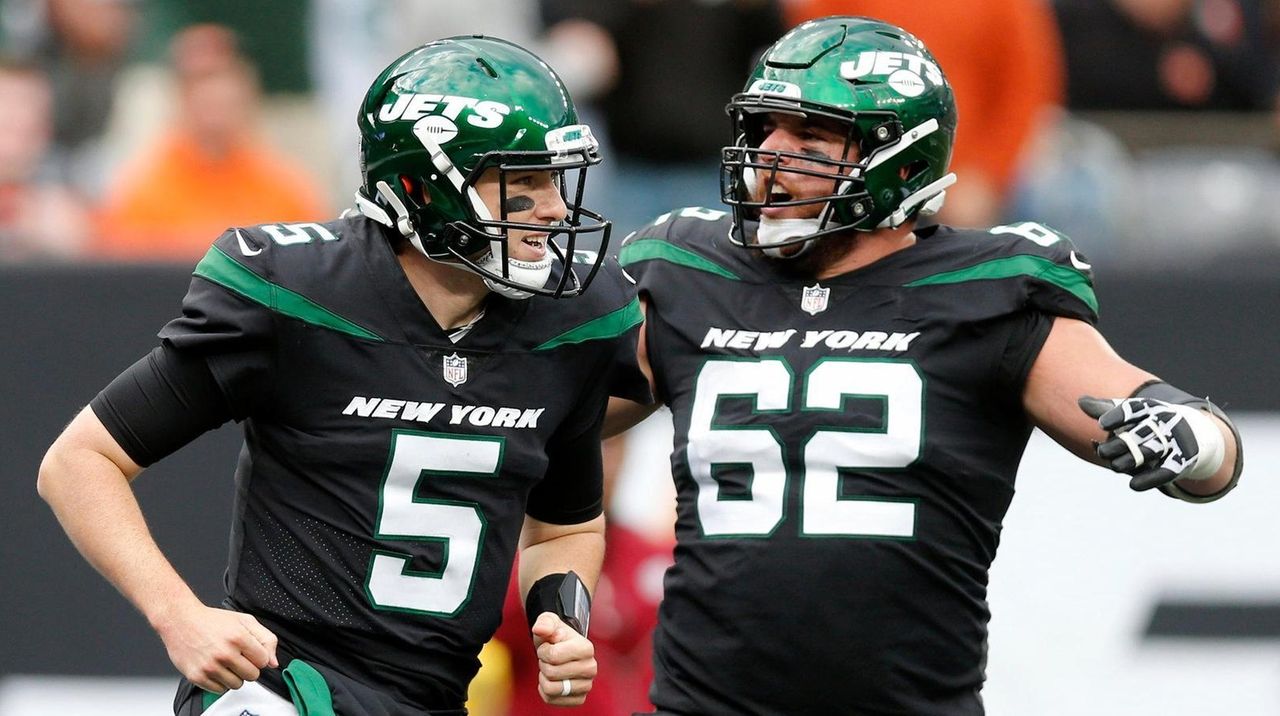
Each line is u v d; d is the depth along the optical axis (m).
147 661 19.23
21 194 23.31
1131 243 23.11
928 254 12.89
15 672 19.14
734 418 12.78
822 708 12.41
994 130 22.64
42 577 19.17
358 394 11.53
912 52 13.00
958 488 12.49
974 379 12.52
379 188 11.66
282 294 11.41
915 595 12.41
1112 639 19.00
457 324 11.80
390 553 11.56
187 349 11.33
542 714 17.50
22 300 19.19
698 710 12.66
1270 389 19.28
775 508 12.52
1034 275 12.48
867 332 12.70
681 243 13.48
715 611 12.59
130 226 23.20
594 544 13.04
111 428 11.40
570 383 12.13
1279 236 23.52
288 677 11.36
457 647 11.80
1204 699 19.00
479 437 11.71
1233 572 19.08
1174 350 19.38
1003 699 18.91
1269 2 26.88
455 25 25.47
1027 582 19.00
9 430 19.14
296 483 11.61
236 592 11.71
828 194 12.70
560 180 12.08
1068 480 19.08
